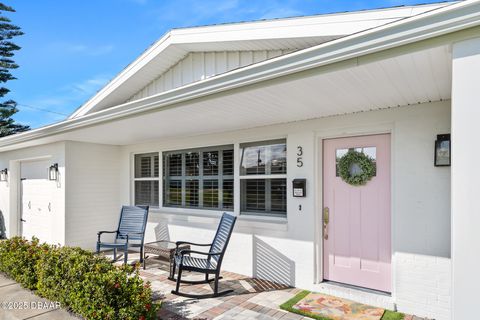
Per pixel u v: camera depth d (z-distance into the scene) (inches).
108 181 296.2
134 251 285.7
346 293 162.7
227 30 168.7
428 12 79.0
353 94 129.2
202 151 244.8
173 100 142.8
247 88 119.3
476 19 74.4
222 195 229.6
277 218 198.2
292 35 148.3
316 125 178.9
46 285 147.1
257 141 209.9
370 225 165.3
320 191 180.4
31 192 320.2
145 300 122.2
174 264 195.8
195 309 151.4
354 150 171.3
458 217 77.8
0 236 348.8
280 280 189.5
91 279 125.9
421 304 143.3
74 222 271.1
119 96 239.1
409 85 117.4
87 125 199.0
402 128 150.9
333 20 137.6
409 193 148.2
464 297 76.4
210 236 230.5
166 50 200.1
